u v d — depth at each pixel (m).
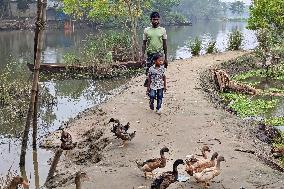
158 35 14.70
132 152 11.64
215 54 33.34
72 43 51.09
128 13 35.00
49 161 12.79
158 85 15.07
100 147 12.60
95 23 71.69
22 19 70.69
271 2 27.25
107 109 16.70
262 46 28.53
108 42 34.06
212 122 14.30
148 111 15.77
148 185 9.61
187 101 17.30
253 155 11.40
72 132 15.09
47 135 15.20
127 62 29.14
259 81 25.38
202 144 12.07
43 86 24.86
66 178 10.87
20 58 38.72
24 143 12.34
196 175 9.24
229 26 103.44
